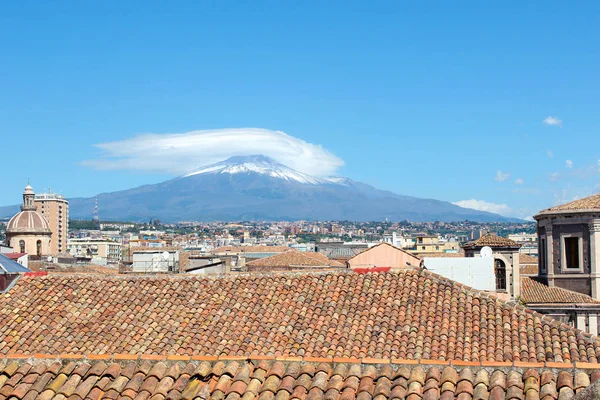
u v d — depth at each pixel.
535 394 24.16
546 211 68.56
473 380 25.34
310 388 25.66
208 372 26.89
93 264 115.06
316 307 31.91
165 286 34.72
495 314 30.41
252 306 32.53
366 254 61.41
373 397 24.78
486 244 65.81
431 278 33.31
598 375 24.48
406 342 28.73
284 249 163.75
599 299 65.06
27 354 29.12
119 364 27.86
